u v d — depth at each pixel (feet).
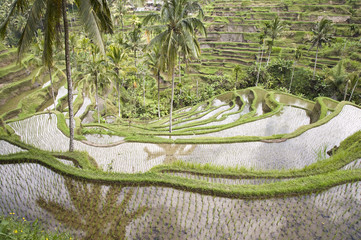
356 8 208.33
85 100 131.44
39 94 125.29
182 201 29.32
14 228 21.08
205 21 226.38
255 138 59.62
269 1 237.86
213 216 26.89
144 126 98.43
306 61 170.30
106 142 65.05
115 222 26.27
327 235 24.26
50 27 34.81
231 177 37.58
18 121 73.51
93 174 33.24
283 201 28.94
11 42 173.27
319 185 30.53
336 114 70.69
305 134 61.26
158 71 104.94
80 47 145.18
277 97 118.01
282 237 24.21
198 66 188.96
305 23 198.80
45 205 28.32
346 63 153.07
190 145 57.88
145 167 48.49
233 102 122.31
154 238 24.27
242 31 213.87
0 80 122.83
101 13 37.65
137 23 162.30
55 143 59.57
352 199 28.86
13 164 35.60
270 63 169.17
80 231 25.05
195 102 152.15
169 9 56.90
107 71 89.35
